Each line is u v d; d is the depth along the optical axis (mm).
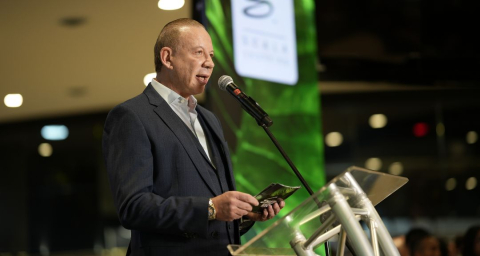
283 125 3932
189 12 5258
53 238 8312
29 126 8250
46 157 8438
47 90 7277
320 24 6363
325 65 6375
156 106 1934
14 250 8273
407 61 6559
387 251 1538
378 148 7371
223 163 2037
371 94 7090
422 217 7207
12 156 8391
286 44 4059
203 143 2037
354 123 7359
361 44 6438
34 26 5484
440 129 7379
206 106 3408
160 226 1718
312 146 4113
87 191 8375
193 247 1807
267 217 1926
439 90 7070
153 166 1846
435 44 6570
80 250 8211
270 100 3855
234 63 3598
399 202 7254
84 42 5906
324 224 1509
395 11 6496
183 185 1849
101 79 6977
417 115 7367
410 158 7367
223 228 1864
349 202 1579
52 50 6062
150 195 1743
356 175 1510
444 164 7367
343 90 6945
